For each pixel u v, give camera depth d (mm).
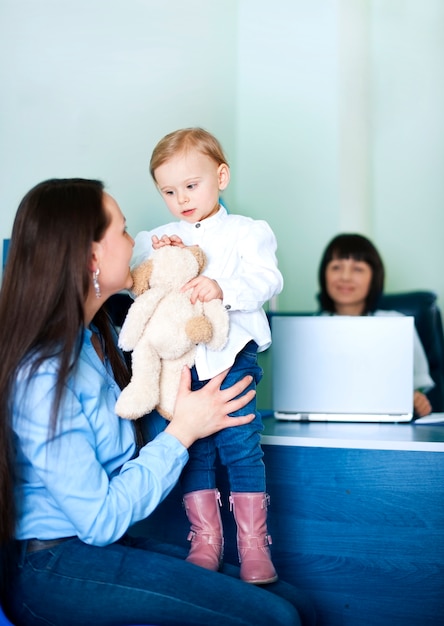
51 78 3104
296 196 4230
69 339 1306
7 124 3020
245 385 1501
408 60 4223
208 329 1441
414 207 4281
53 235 1327
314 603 1728
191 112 3680
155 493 1353
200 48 3730
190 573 1328
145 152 3387
